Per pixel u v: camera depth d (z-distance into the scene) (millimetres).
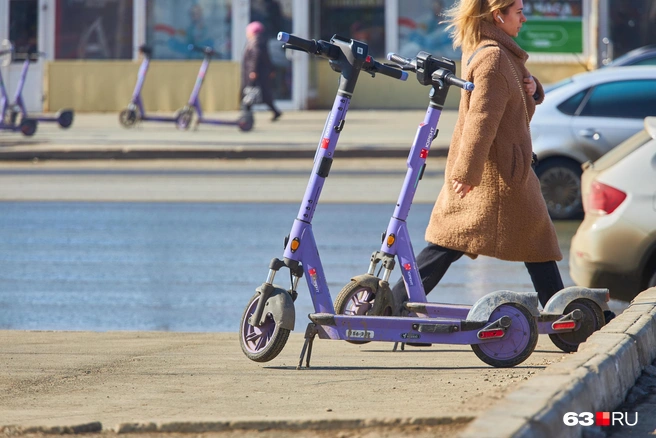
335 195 57062
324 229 46625
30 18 102562
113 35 102312
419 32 102000
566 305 21547
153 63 101875
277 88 103062
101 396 18359
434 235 22594
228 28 101562
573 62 98438
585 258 28266
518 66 21797
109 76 102000
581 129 48500
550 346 23781
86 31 102438
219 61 101688
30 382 19922
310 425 14273
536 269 22422
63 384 19656
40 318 30875
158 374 20625
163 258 40656
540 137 48875
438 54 102000
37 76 102688
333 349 24328
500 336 20422
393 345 24938
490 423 12578
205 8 101438
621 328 19234
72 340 25812
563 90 49594
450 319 20578
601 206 28094
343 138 78062
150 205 54000
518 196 21750
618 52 99250
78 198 56500
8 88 103062
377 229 46562
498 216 21859
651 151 27922
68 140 78812
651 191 27531
